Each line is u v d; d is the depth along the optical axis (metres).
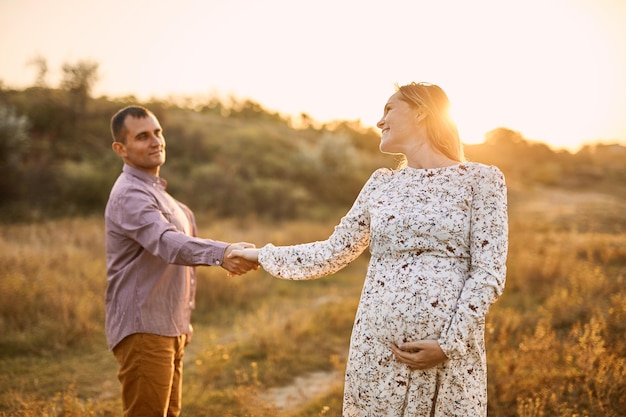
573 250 9.88
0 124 21.06
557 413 3.48
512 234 12.96
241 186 23.41
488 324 5.03
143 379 2.83
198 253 2.72
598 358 4.04
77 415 3.78
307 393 4.53
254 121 53.47
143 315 2.82
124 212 2.88
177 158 28.45
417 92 2.27
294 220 21.80
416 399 2.10
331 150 32.38
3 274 7.09
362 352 2.20
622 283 6.57
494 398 3.78
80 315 6.13
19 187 18.70
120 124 3.02
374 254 2.24
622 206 29.12
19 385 4.64
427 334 2.05
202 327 6.84
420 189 2.16
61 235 11.16
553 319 5.59
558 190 43.59
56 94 28.58
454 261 2.09
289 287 9.37
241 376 4.83
